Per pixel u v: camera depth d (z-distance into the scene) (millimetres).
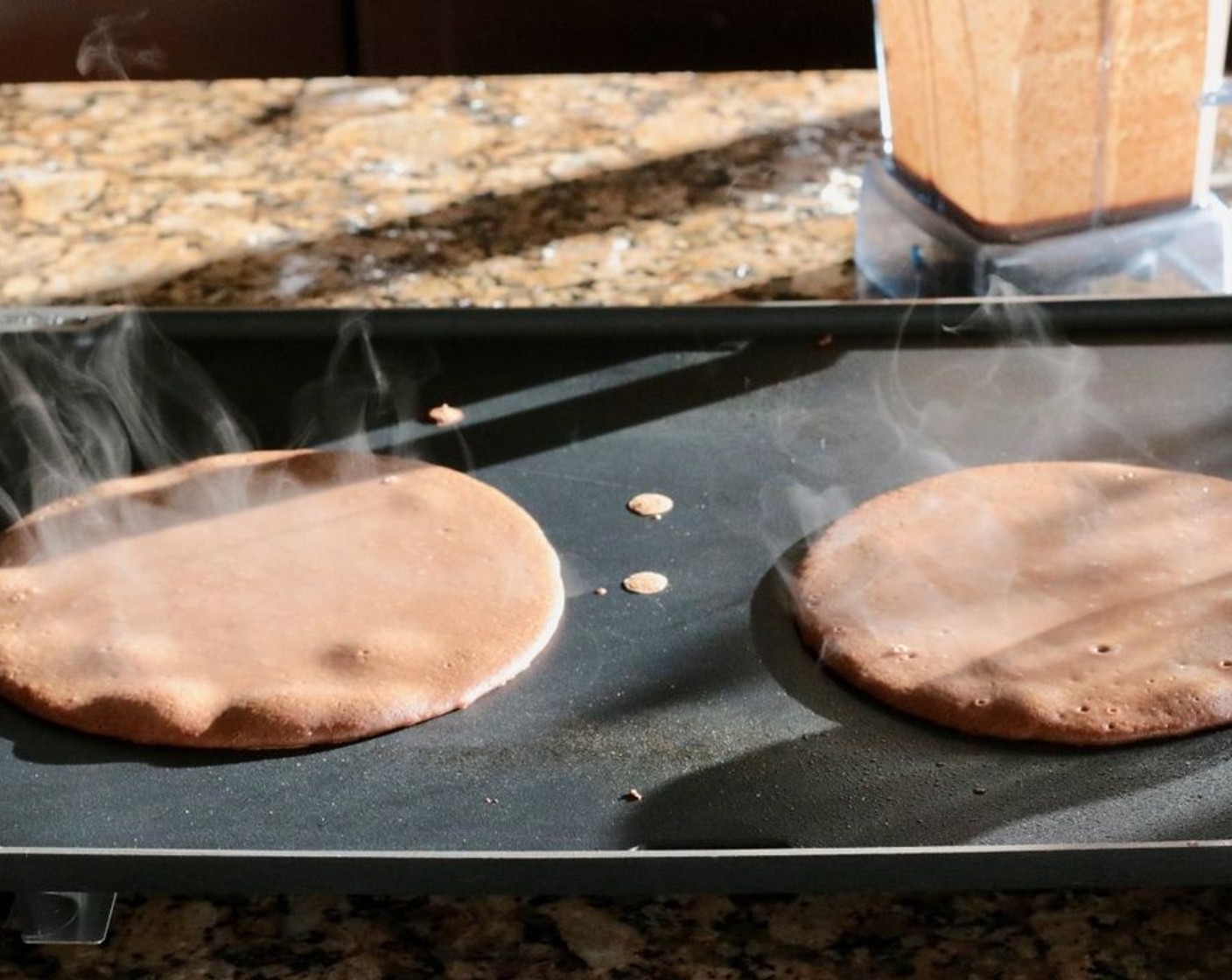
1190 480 579
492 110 912
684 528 569
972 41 656
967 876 416
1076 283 689
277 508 581
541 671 514
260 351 654
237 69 947
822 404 622
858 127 882
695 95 919
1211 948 451
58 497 589
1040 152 667
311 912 470
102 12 927
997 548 551
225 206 831
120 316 666
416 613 532
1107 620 518
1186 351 640
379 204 828
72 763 484
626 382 635
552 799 469
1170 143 674
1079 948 452
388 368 644
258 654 517
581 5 936
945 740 484
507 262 774
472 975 449
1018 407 618
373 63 947
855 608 527
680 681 509
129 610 538
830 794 469
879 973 446
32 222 820
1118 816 458
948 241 699
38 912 449
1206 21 650
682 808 466
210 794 473
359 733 488
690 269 764
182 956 456
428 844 456
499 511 576
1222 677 492
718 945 456
